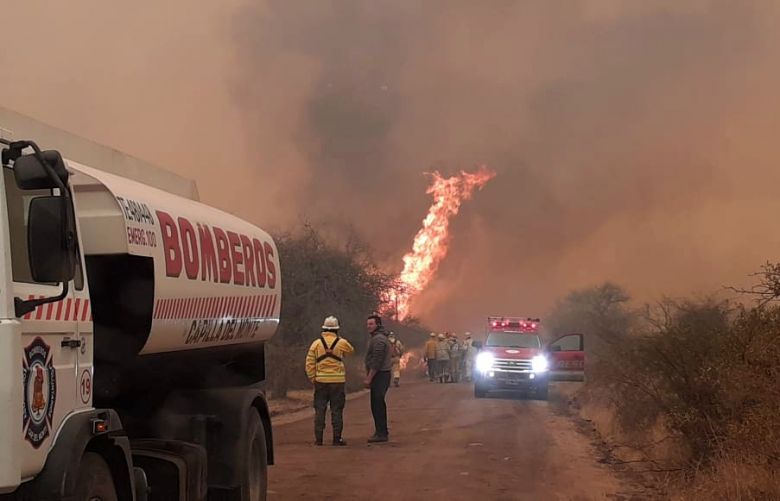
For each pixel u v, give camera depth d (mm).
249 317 8828
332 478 11727
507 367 26203
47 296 5176
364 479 11648
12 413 4609
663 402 12250
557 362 27047
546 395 26203
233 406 8438
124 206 6379
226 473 8180
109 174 6816
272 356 26781
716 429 10703
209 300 7703
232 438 8297
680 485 10375
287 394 27250
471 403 24562
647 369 12336
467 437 16312
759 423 9172
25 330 4871
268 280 9469
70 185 5875
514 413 21297
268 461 9438
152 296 6551
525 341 27578
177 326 7074
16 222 5062
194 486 7211
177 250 7098
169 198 7445
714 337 11336
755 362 9711
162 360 7332
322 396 15273
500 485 11188
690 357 11336
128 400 7477
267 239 9734
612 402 16594
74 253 5199
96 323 6559
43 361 5055
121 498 5844
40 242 4773
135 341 6621
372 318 15891
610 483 11297
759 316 10133
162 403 8016
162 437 7953
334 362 15297
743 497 8789
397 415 20859
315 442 15445
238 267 8531
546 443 15383
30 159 4770
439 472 12211
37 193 5289
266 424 9406
